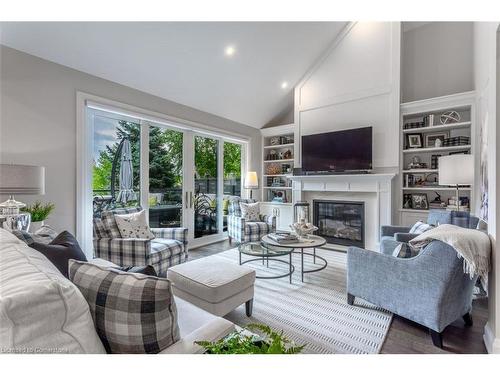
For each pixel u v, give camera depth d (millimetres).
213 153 5086
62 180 2941
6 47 2543
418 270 1886
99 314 857
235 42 3635
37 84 2744
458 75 4105
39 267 875
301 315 2252
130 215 3064
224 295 1967
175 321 943
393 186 4223
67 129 2973
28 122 2693
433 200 4133
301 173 5066
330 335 1957
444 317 1794
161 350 890
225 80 4242
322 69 4961
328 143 4707
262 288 2822
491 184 1826
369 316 2229
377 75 4371
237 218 4598
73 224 3033
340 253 4285
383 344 1848
